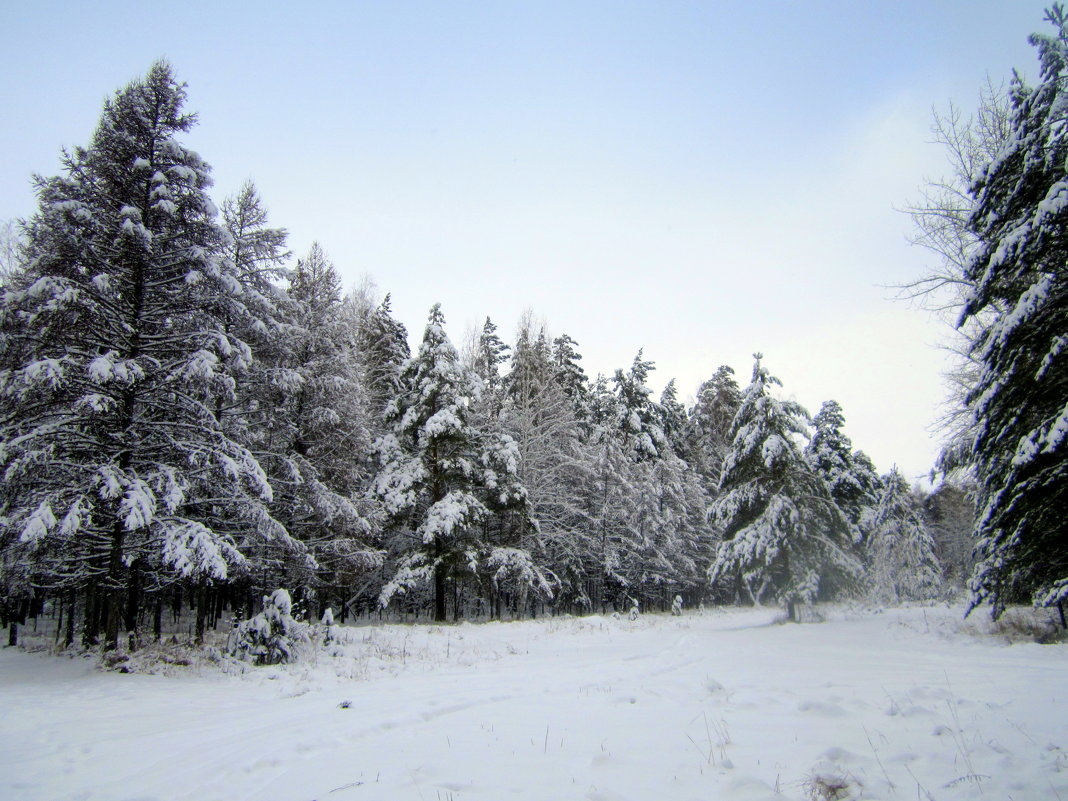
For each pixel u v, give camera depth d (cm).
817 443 3950
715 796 468
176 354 1552
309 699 971
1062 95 823
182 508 1588
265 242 1914
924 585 3117
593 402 4550
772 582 2497
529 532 3017
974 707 703
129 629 1492
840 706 734
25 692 1055
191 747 679
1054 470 873
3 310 1271
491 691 955
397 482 2594
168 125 1599
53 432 1284
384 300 3591
